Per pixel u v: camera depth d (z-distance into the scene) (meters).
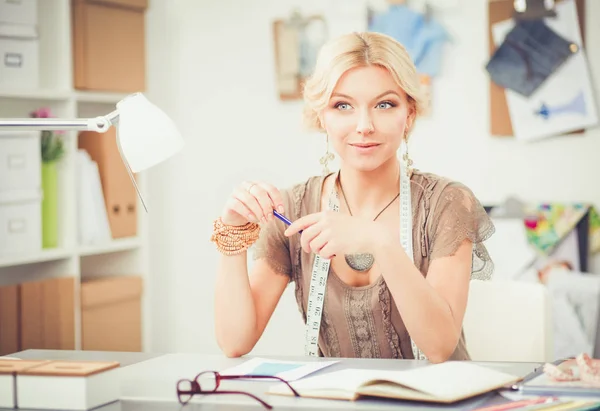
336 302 2.03
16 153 3.23
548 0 3.58
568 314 3.49
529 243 3.61
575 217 3.57
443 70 3.76
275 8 4.02
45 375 1.46
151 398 1.53
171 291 4.26
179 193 4.23
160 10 4.18
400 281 1.75
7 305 3.24
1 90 3.17
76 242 3.54
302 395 1.50
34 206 3.31
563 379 1.51
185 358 1.91
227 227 1.92
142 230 3.91
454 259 1.94
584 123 3.58
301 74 3.97
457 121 3.75
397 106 1.91
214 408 1.44
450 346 1.80
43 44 3.54
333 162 3.96
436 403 1.43
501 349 2.25
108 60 3.65
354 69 1.88
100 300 3.63
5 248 3.20
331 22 3.91
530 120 3.63
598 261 3.58
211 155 4.18
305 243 1.76
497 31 3.66
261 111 4.08
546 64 3.60
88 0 3.54
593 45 3.56
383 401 1.46
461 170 3.76
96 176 3.66
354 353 2.05
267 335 4.06
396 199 2.06
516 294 2.26
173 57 4.21
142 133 1.63
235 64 4.11
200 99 4.18
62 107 3.53
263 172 4.09
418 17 3.74
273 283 2.11
